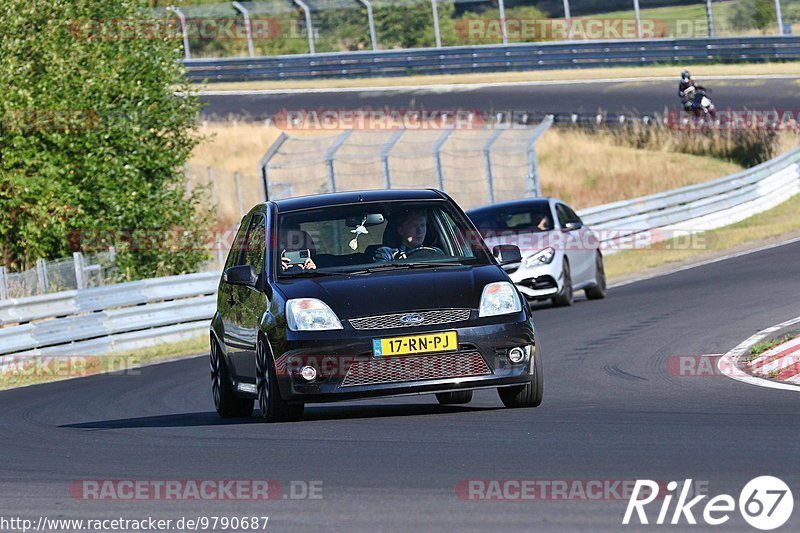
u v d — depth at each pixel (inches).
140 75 3196.4
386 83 6432.1
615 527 713.6
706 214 4097.0
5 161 2967.5
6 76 2935.5
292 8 6860.2
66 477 1007.6
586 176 5093.5
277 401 1206.9
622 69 6387.8
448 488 842.8
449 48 6505.9
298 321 1178.0
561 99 5910.4
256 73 6584.6
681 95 5502.0
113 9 3238.2
